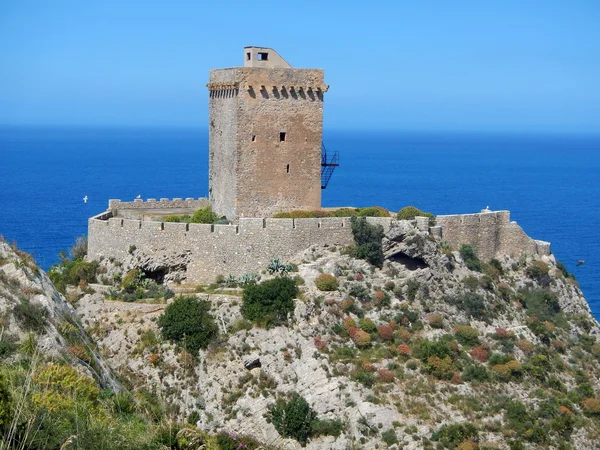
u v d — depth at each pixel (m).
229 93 106.00
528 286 112.69
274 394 89.06
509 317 105.81
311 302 94.88
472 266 108.44
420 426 86.06
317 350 91.31
